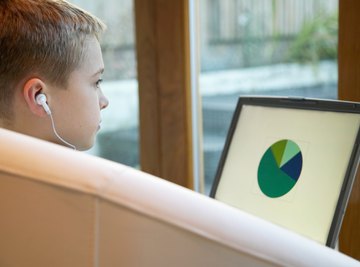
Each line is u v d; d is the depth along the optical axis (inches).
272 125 53.0
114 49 93.6
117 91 94.7
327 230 45.0
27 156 29.0
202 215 28.2
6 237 29.5
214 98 82.5
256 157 53.5
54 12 45.3
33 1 45.3
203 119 80.1
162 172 80.1
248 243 28.4
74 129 46.5
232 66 84.3
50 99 45.0
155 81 79.0
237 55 84.3
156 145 80.4
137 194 27.8
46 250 28.8
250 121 55.4
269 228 29.6
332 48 72.5
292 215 48.1
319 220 45.9
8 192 28.8
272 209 50.0
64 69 45.1
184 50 75.4
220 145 81.4
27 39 43.6
